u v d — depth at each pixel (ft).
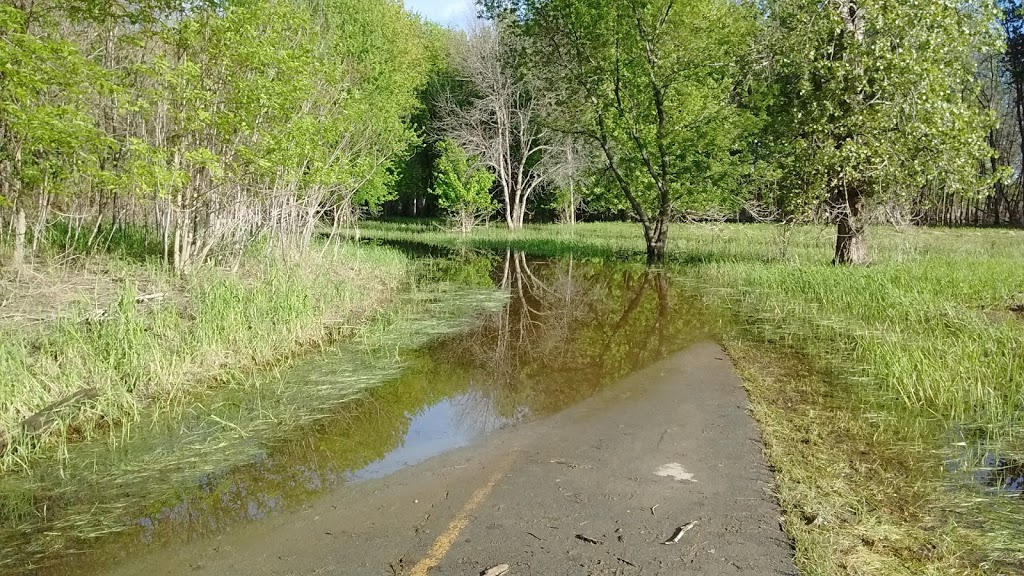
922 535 11.12
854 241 42.16
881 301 30.14
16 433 14.96
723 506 12.32
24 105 21.45
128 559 10.86
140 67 24.71
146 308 23.50
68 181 26.32
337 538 11.38
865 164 38.06
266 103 28.60
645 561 10.43
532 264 57.36
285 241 39.65
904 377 19.47
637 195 58.80
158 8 26.91
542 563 10.41
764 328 28.99
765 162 49.96
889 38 37.40
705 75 51.49
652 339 27.55
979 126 36.52
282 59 28.53
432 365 23.58
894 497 12.59
